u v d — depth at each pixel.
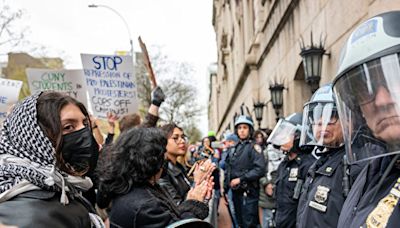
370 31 1.46
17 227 1.21
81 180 1.52
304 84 8.88
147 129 2.46
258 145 6.20
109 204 2.53
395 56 1.35
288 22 9.46
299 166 3.85
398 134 1.36
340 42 5.85
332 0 6.19
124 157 2.34
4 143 1.41
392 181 1.50
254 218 6.12
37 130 1.40
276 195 4.17
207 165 2.74
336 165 2.55
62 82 4.42
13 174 1.33
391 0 4.23
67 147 1.48
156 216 2.21
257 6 14.78
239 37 21.00
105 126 5.09
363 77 1.42
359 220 1.53
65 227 1.33
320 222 2.50
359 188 1.71
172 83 28.77
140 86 22.98
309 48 6.36
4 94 3.89
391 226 1.37
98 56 4.59
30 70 4.33
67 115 1.48
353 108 1.51
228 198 6.84
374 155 1.44
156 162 2.36
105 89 4.66
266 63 13.02
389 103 1.36
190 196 2.62
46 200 1.33
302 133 2.91
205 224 2.14
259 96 14.95
